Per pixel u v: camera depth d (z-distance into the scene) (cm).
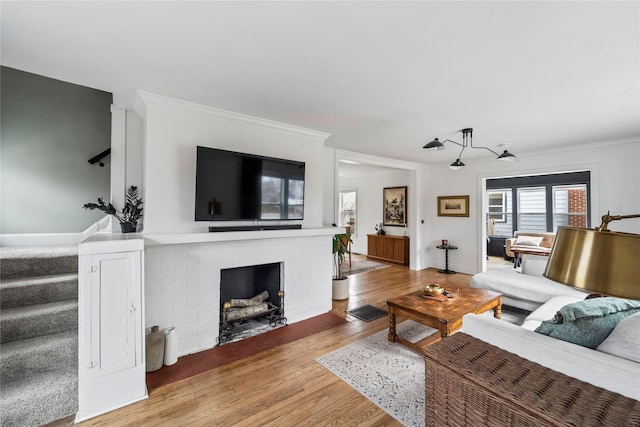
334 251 416
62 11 138
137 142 280
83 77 212
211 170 262
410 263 620
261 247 301
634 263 74
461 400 138
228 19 146
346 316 347
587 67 194
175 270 249
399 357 250
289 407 187
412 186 613
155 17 143
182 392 201
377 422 175
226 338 278
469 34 158
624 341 131
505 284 336
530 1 131
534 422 110
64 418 175
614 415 105
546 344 142
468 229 570
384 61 188
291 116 296
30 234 306
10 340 195
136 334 195
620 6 133
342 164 612
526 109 273
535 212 737
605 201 403
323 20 146
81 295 179
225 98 249
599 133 359
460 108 272
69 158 327
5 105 301
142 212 265
